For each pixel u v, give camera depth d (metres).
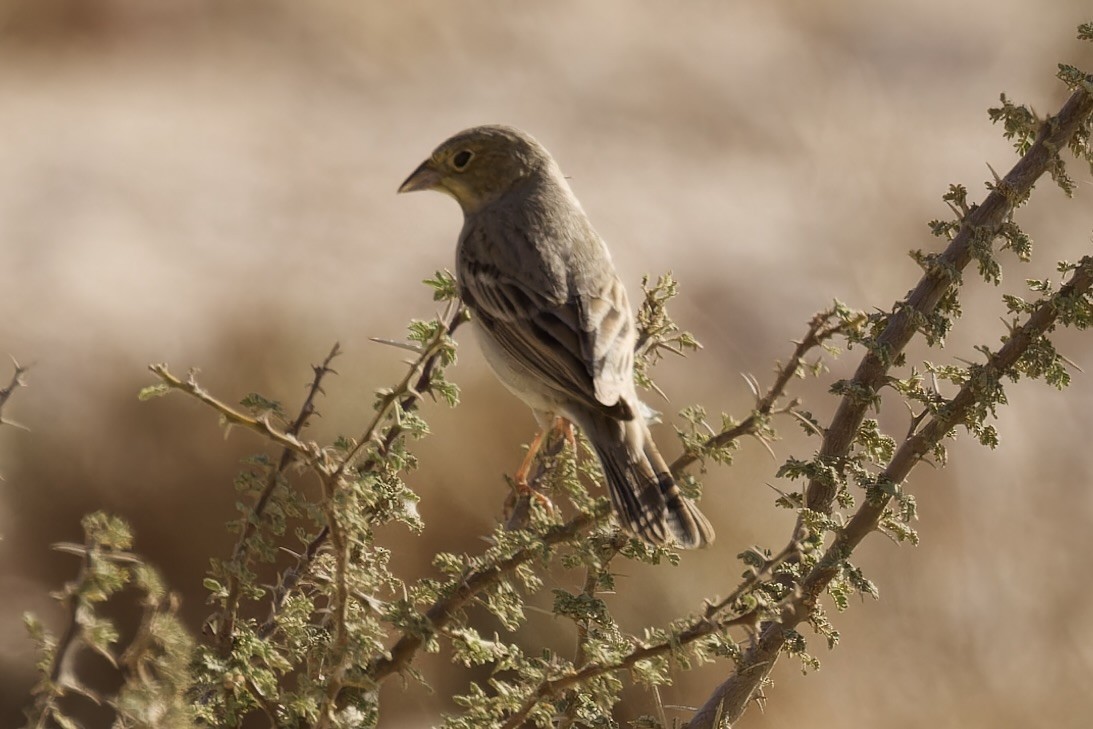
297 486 10.62
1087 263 4.91
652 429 14.03
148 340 16.25
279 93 28.34
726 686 5.15
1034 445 14.79
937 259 5.04
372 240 20.62
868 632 12.29
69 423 13.76
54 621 12.48
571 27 31.66
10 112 26.09
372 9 31.73
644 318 6.54
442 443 12.66
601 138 26.16
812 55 29.53
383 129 26.73
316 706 4.19
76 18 30.95
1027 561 12.77
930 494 13.64
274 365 14.91
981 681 11.89
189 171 23.56
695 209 22.41
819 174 21.66
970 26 30.33
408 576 12.39
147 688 3.65
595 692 4.57
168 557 13.05
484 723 4.48
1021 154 5.29
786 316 18.42
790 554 4.45
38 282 18.05
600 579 4.71
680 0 32.97
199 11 32.44
